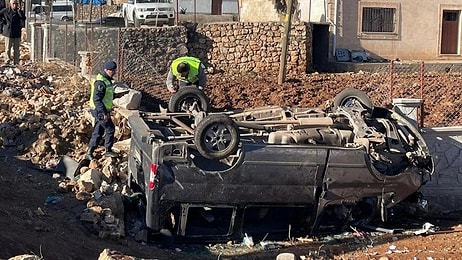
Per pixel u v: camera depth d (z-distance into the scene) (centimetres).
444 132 1340
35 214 1017
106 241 990
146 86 1958
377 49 3269
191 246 1040
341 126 1147
